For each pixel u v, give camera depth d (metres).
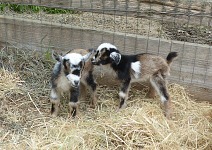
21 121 1.46
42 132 1.40
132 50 1.70
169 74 1.58
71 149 1.31
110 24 1.91
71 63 1.38
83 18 1.96
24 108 1.54
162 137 1.38
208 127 1.50
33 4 1.73
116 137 1.37
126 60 1.53
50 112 1.53
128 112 1.50
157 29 1.91
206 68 1.64
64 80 1.44
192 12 1.61
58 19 1.94
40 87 1.65
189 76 1.67
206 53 1.62
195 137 1.42
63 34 1.75
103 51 1.52
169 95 1.54
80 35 1.73
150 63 1.54
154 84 1.55
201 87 1.67
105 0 1.66
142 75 1.55
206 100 1.68
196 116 1.54
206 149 1.40
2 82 1.65
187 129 1.45
